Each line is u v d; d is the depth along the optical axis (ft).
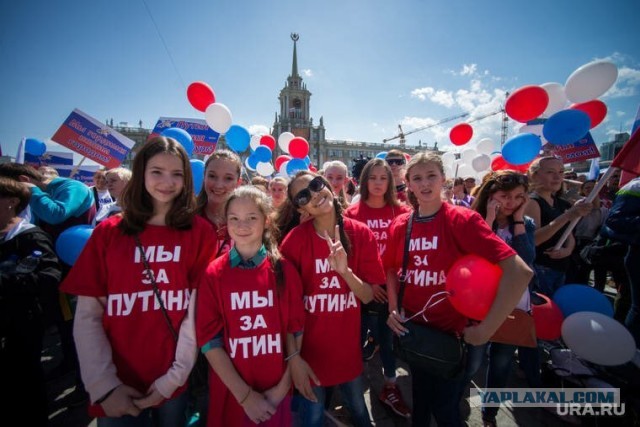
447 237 5.44
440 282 5.47
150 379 4.51
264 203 5.03
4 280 5.06
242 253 5.03
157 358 4.54
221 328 4.68
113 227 4.63
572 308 6.63
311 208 5.49
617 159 6.98
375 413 7.45
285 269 5.13
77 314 4.36
